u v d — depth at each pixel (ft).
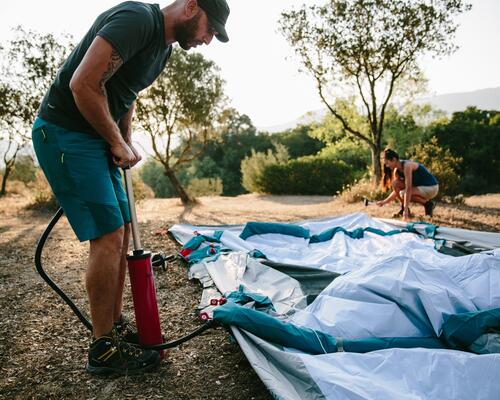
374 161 34.22
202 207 37.19
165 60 6.54
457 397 4.83
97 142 6.05
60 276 11.71
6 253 14.90
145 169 136.05
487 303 6.89
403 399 4.65
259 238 14.20
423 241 12.80
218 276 10.09
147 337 6.32
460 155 97.55
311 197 53.21
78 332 7.89
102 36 5.20
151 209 35.14
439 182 27.25
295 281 9.26
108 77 5.39
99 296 6.05
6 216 27.96
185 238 15.15
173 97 38.40
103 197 5.96
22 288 10.64
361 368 5.37
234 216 26.50
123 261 7.06
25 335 7.77
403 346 6.20
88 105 5.33
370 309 6.78
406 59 30.89
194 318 8.41
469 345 5.95
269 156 71.36
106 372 6.23
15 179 61.00
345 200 33.14
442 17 28.53
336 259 11.32
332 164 60.34
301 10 31.55
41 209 30.60
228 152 138.31
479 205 24.56
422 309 6.70
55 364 6.66
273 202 45.11
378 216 21.20
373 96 33.45
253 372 6.23
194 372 6.28
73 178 5.84
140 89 6.53
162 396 5.69
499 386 4.83
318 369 5.14
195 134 41.63
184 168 133.08
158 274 11.44
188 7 5.80
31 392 5.87
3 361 6.79
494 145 96.02
